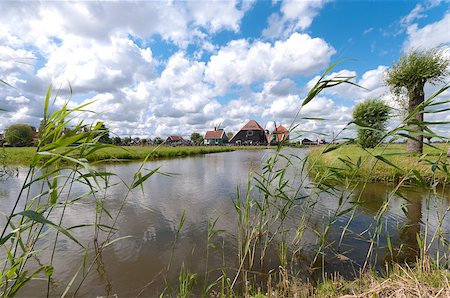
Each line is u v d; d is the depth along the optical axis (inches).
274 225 165.2
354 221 169.2
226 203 220.7
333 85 89.9
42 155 54.8
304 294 88.1
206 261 120.5
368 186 264.8
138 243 138.3
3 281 60.0
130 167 483.5
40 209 65.4
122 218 178.9
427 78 335.6
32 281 102.6
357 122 91.8
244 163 597.6
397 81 364.8
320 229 156.6
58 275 107.3
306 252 128.6
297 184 289.4
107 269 112.7
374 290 74.7
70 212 189.0
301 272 109.7
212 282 104.0
